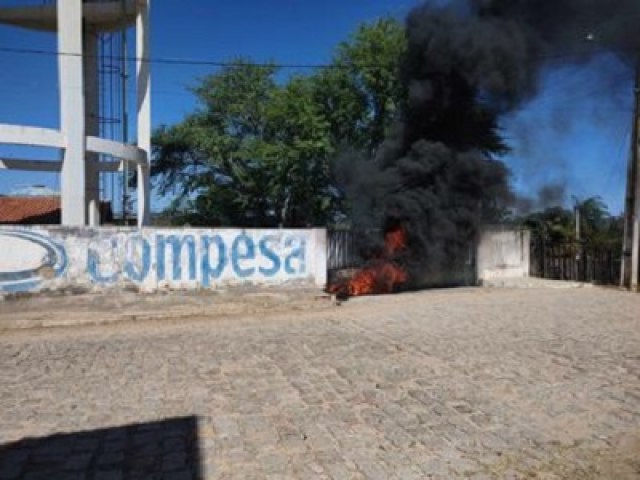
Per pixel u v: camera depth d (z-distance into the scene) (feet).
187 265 45.19
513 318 39.17
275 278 47.39
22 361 27.43
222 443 16.67
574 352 28.14
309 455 15.78
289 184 96.48
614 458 15.55
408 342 30.66
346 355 27.61
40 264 41.60
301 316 40.81
